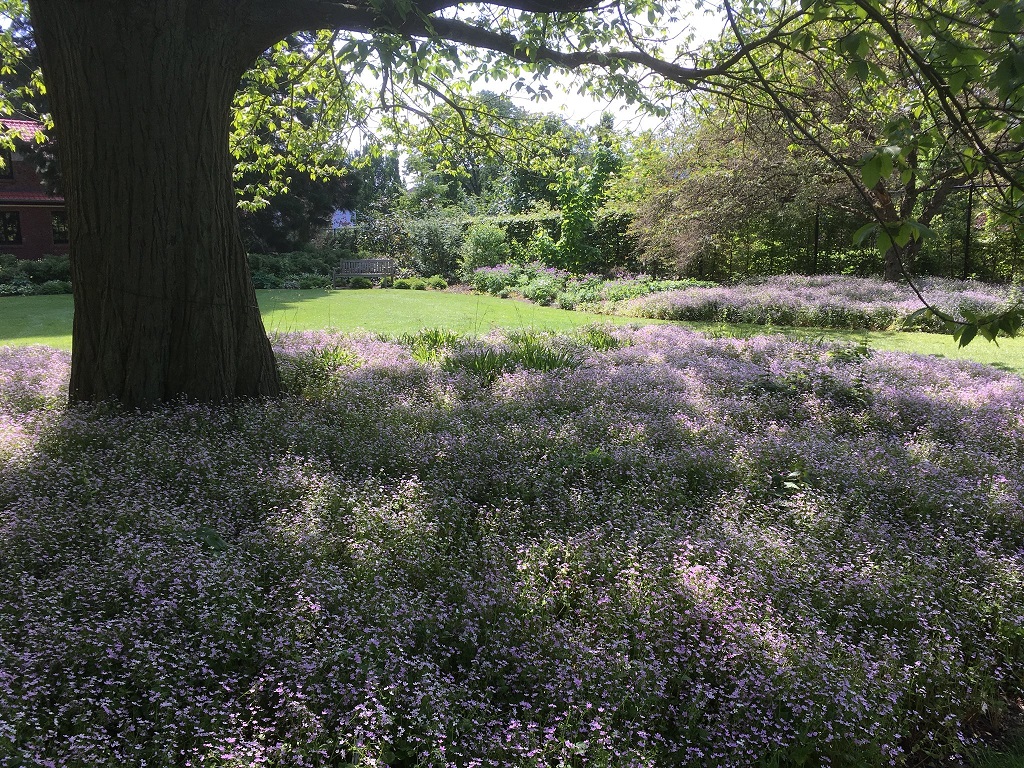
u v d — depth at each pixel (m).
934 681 3.21
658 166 22.92
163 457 5.21
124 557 3.59
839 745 2.75
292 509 4.53
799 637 3.27
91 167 6.16
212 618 3.10
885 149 2.18
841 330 15.32
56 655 2.83
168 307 6.44
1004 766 2.91
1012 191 2.47
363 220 39.84
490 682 3.05
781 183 21.75
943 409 7.60
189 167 6.32
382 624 3.20
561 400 7.61
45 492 4.56
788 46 3.71
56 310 17.27
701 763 2.68
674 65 6.67
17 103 25.30
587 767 2.54
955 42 2.31
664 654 3.12
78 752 2.34
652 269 26.03
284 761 2.45
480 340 11.57
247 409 6.52
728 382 8.77
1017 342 13.50
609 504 4.79
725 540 4.20
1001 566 4.12
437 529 4.26
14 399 7.00
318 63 9.76
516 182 37.22
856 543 4.36
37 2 5.86
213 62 6.26
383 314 17.22
